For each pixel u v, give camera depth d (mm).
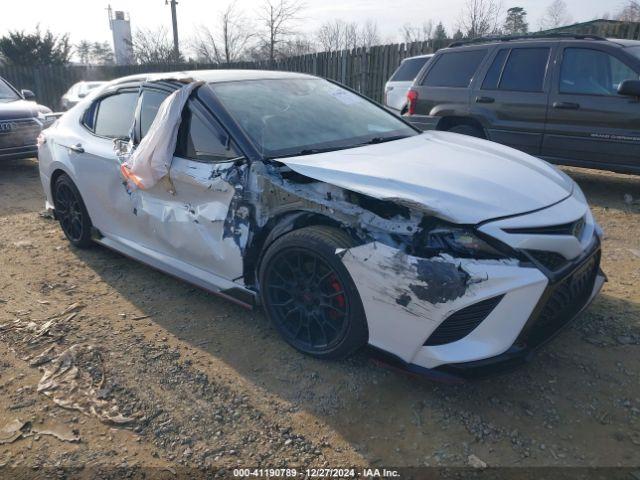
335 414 2650
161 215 3666
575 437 2463
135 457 2424
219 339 3342
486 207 2553
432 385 2834
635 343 3162
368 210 2660
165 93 3787
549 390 2779
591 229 2936
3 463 2404
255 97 3678
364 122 3936
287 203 2951
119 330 3477
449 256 2432
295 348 3129
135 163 3645
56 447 2494
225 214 3221
